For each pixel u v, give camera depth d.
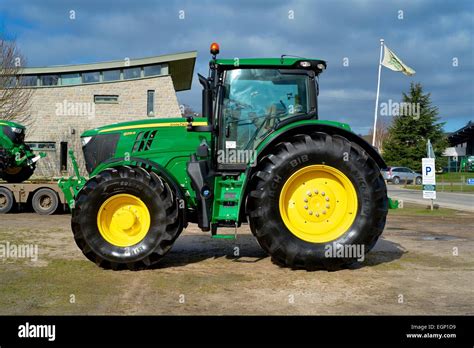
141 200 5.88
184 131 6.64
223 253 7.11
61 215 13.39
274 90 6.41
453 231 10.34
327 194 5.88
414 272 5.85
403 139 42.94
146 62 25.66
